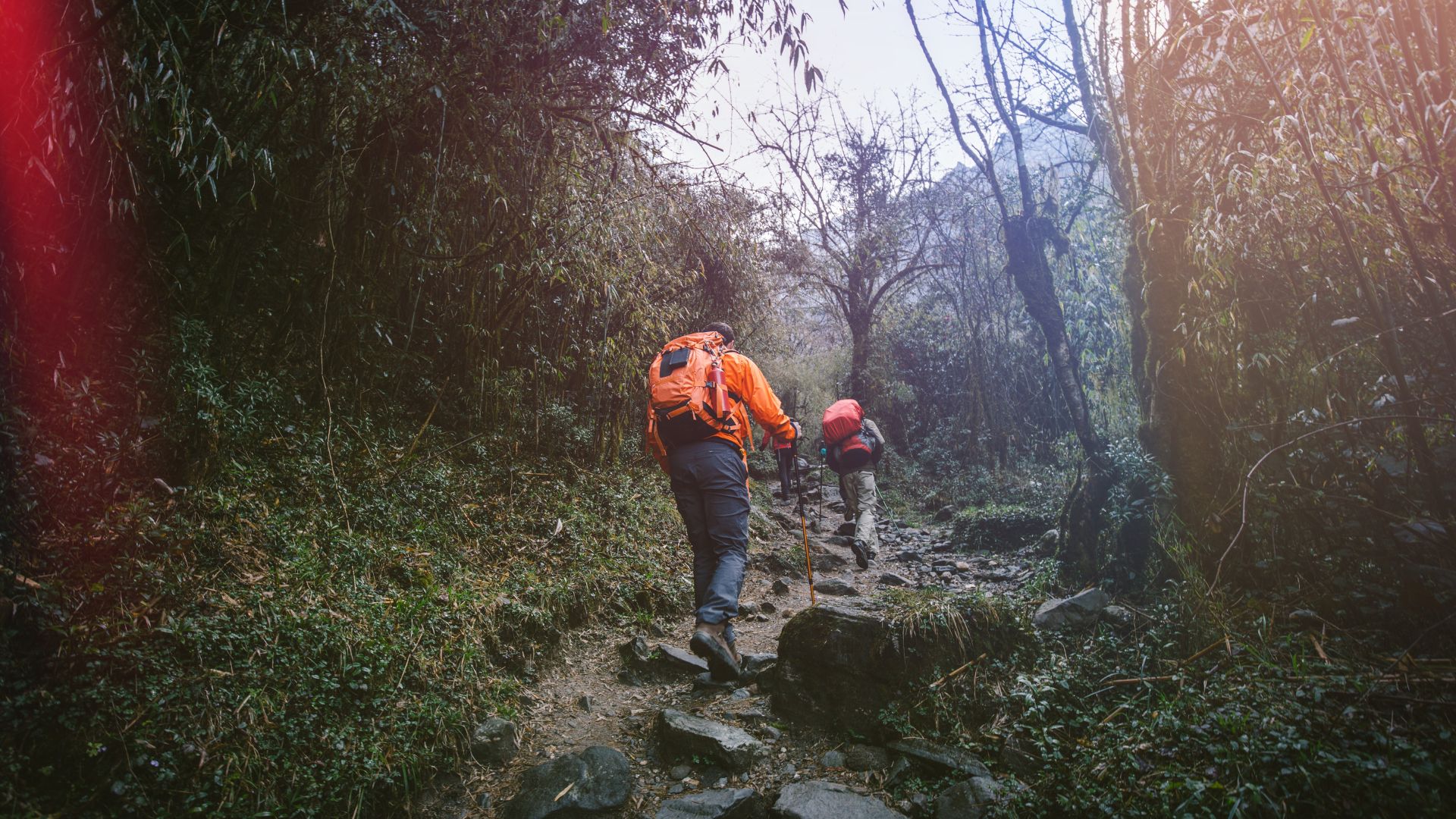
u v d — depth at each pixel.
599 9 3.91
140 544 2.59
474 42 3.73
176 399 3.18
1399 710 2.08
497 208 4.52
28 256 2.54
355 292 4.06
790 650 3.07
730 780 2.60
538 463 5.14
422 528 3.71
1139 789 2.02
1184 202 3.17
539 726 3.02
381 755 2.37
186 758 2.06
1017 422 9.47
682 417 3.45
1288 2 2.30
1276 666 2.35
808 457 11.77
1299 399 2.82
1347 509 2.71
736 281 8.30
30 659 2.07
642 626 4.08
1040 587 4.11
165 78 2.55
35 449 2.48
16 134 2.27
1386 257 2.38
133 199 3.05
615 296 5.18
